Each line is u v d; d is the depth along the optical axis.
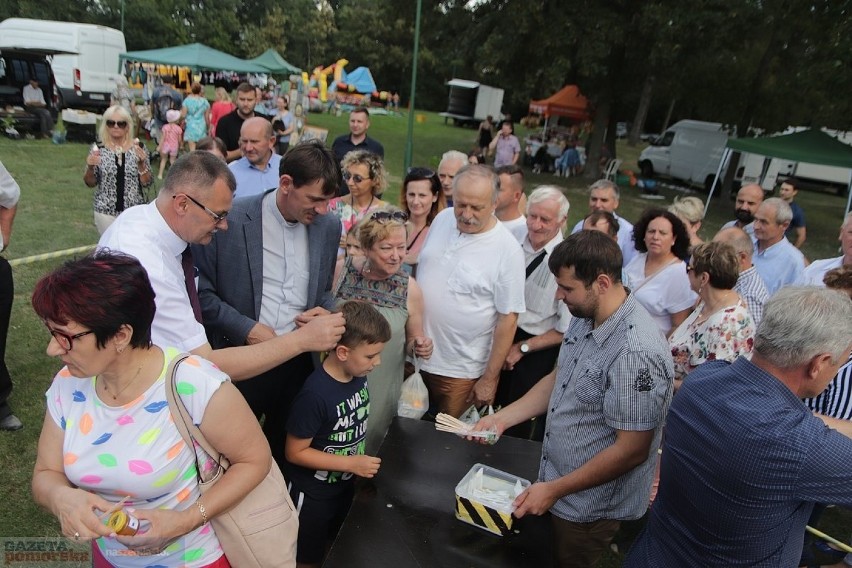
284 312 2.58
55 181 9.18
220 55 17.94
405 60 45.59
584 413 1.93
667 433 1.64
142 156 4.98
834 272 2.64
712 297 2.80
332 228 2.68
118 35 18.08
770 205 4.26
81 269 1.27
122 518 1.31
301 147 2.35
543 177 17.94
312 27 47.94
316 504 2.23
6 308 3.27
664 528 1.64
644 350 1.79
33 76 13.79
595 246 1.85
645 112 33.41
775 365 1.44
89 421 1.39
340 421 2.15
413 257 3.50
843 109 14.09
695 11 13.98
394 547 1.77
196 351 1.90
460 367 3.08
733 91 15.90
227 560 1.59
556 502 2.03
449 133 28.50
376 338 2.07
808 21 13.89
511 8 15.24
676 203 4.45
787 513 1.42
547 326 3.33
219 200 1.93
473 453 2.30
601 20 14.50
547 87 18.20
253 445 1.50
